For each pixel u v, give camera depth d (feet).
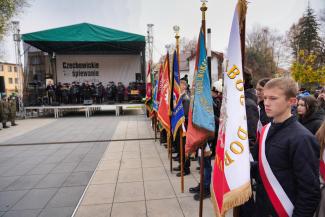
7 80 158.61
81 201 12.00
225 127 5.98
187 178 14.51
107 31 42.93
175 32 13.73
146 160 18.40
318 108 9.32
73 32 42.42
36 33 41.96
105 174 15.66
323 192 5.84
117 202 11.75
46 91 50.24
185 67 114.21
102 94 50.96
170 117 15.03
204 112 8.38
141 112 55.88
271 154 5.26
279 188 5.15
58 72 54.13
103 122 39.83
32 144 24.90
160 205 11.32
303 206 4.75
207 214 10.37
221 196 5.93
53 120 43.80
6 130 33.88
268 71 123.85
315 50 93.97
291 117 5.23
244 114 5.84
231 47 5.98
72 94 50.34
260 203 5.68
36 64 51.16
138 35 43.75
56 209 11.27
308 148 4.78
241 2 5.90
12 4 38.65
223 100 6.24
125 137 27.20
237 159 5.65
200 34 8.58
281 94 5.13
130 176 15.12
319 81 60.39
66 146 23.80
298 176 4.82
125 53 55.21
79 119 44.50
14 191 13.43
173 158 18.65
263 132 5.64
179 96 12.98
